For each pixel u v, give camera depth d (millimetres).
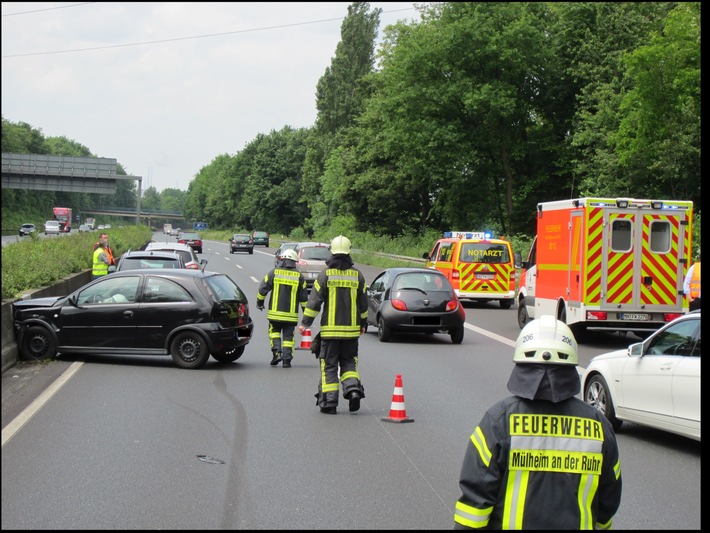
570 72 44781
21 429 8734
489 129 46938
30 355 13492
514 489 3281
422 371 13406
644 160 34500
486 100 43969
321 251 30531
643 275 16609
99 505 6195
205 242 118562
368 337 18547
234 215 152875
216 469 7270
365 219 68812
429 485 6848
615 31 44312
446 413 9984
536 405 3316
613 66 42906
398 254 51812
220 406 10156
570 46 46000
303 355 15297
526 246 39531
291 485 6805
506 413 3316
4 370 12547
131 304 13312
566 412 3311
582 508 3279
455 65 45875
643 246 16594
